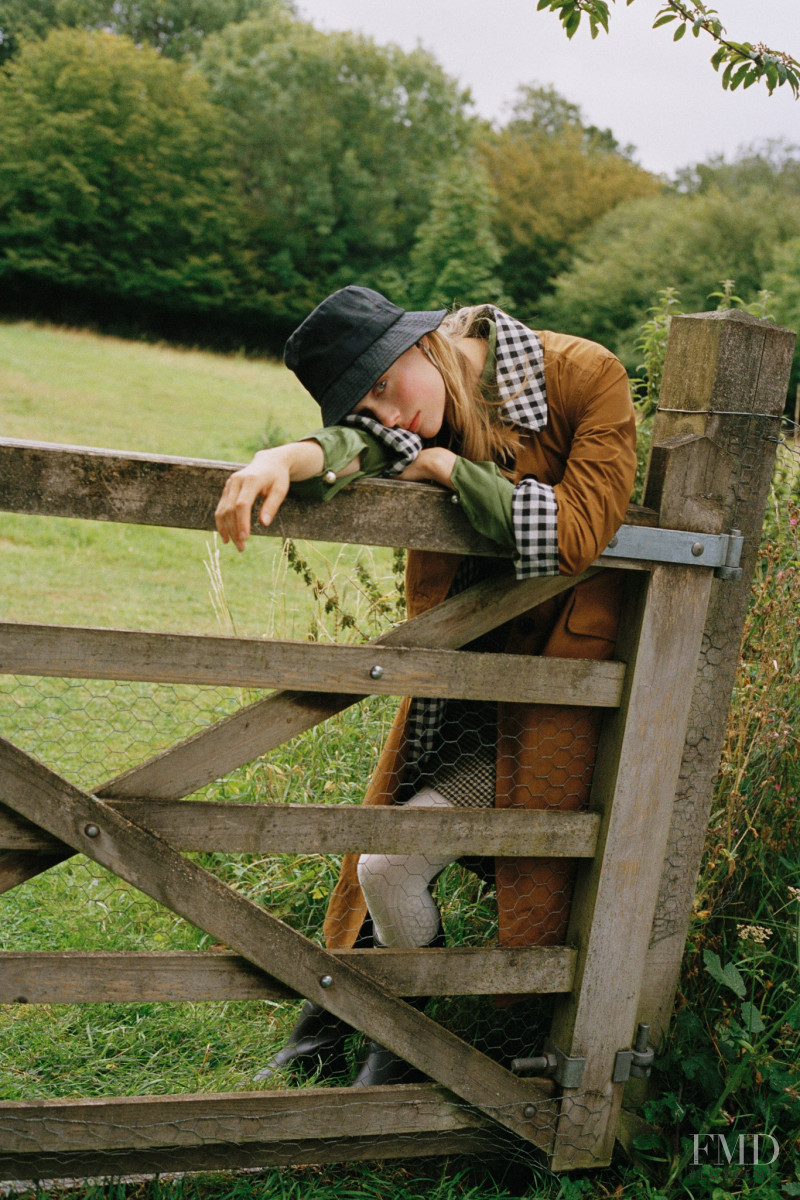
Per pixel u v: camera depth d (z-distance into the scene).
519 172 34.75
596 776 2.06
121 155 27.81
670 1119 2.19
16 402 13.93
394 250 32.91
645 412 3.69
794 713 2.60
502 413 1.84
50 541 7.07
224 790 3.29
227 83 33.97
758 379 1.96
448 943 2.64
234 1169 2.02
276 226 30.52
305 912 2.86
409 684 1.83
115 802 1.73
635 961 2.10
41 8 39.25
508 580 1.86
